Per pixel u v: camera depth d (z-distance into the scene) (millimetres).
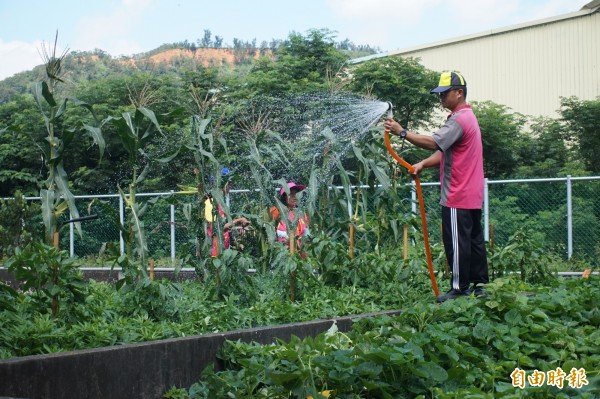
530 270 8898
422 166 7141
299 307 6535
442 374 4559
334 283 7914
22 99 21953
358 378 4551
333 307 6742
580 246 13539
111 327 5234
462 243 6930
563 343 5691
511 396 4371
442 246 8836
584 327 6141
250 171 8086
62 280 5426
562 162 20734
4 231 13086
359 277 7867
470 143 6910
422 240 9242
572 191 13758
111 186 18484
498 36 24641
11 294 5297
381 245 8672
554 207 13742
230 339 5359
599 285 7551
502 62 24578
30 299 5680
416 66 18781
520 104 24375
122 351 4707
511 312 5805
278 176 9094
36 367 4289
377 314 6387
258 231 8023
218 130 7691
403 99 18203
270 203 7980
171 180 13367
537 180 13273
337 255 7918
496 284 6090
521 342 5566
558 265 12805
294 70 18781
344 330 6125
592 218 13539
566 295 6645
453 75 7047
